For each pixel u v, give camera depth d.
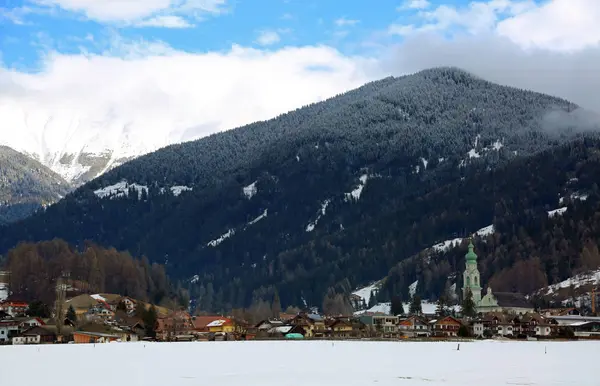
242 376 170.00
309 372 177.50
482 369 184.75
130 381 162.38
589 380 165.00
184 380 164.00
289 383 159.25
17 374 173.75
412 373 175.88
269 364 195.75
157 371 179.75
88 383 159.75
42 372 177.75
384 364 196.50
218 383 159.12
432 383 159.38
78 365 193.12
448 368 186.12
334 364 195.50
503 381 163.12
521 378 167.62
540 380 164.38
